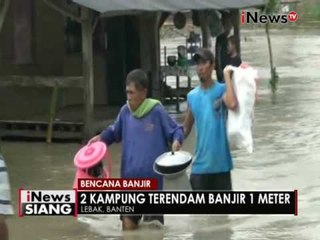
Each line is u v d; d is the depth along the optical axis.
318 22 55.03
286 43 42.50
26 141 15.21
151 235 8.80
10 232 9.13
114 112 17.62
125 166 8.70
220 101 8.70
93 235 8.95
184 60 19.55
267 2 22.80
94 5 13.99
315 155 13.09
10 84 15.37
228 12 21.17
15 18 17.50
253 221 9.30
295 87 23.52
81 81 14.78
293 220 9.30
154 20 18.72
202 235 8.79
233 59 19.17
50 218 9.70
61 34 18.00
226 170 8.82
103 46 18.67
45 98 17.72
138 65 18.80
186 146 14.46
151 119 8.54
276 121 16.91
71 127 14.99
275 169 12.04
